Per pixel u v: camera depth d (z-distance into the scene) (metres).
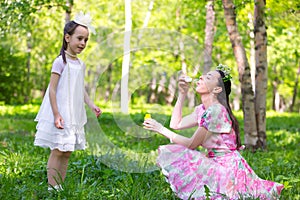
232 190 4.24
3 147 7.21
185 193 4.37
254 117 8.49
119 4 20.39
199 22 18.39
